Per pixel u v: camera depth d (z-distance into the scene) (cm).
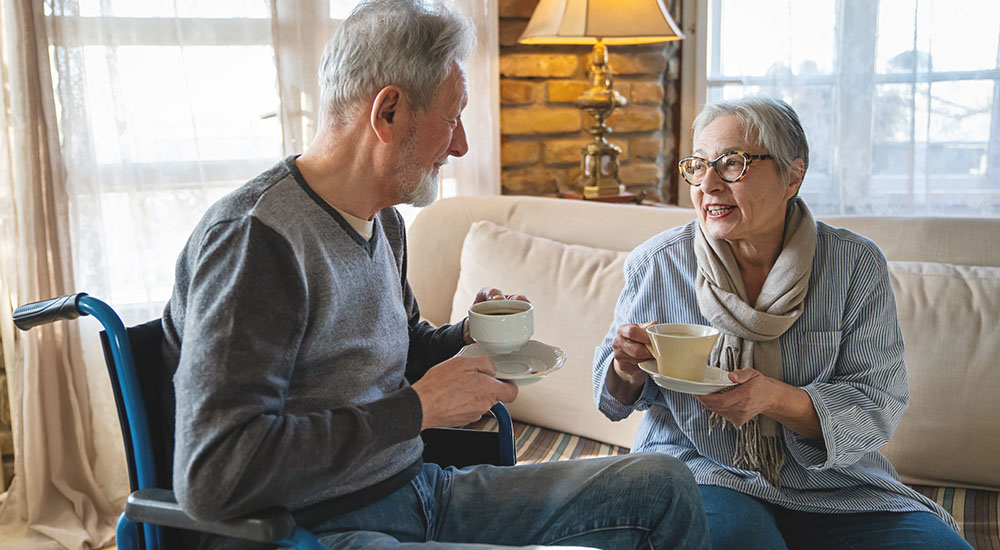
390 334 124
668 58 304
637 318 152
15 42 217
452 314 212
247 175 250
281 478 94
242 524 93
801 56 292
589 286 195
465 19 117
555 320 195
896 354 142
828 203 302
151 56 233
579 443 189
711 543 127
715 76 306
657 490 121
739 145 135
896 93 289
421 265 230
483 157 276
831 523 136
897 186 296
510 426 145
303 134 250
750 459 140
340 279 113
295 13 243
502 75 280
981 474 163
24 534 229
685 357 121
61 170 225
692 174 142
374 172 116
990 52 285
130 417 112
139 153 235
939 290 173
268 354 98
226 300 98
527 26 270
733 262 143
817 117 296
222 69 243
